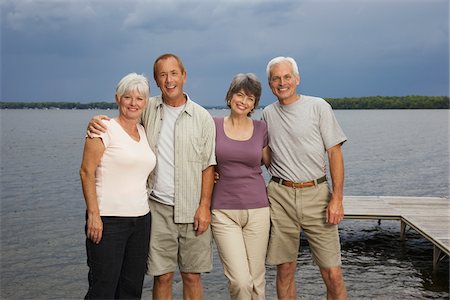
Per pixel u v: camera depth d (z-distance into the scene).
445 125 57.31
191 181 3.71
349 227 10.43
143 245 3.56
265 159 4.05
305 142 3.81
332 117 3.80
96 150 3.30
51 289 6.92
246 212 3.80
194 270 3.85
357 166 21.45
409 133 44.00
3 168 20.80
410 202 9.90
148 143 3.67
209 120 3.73
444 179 17.91
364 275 7.29
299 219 3.92
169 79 3.58
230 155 3.72
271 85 3.83
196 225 3.76
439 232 7.52
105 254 3.38
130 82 3.38
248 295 3.78
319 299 6.13
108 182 3.37
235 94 3.69
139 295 3.64
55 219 11.45
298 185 3.87
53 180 17.53
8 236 9.88
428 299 6.25
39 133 45.69
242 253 3.80
